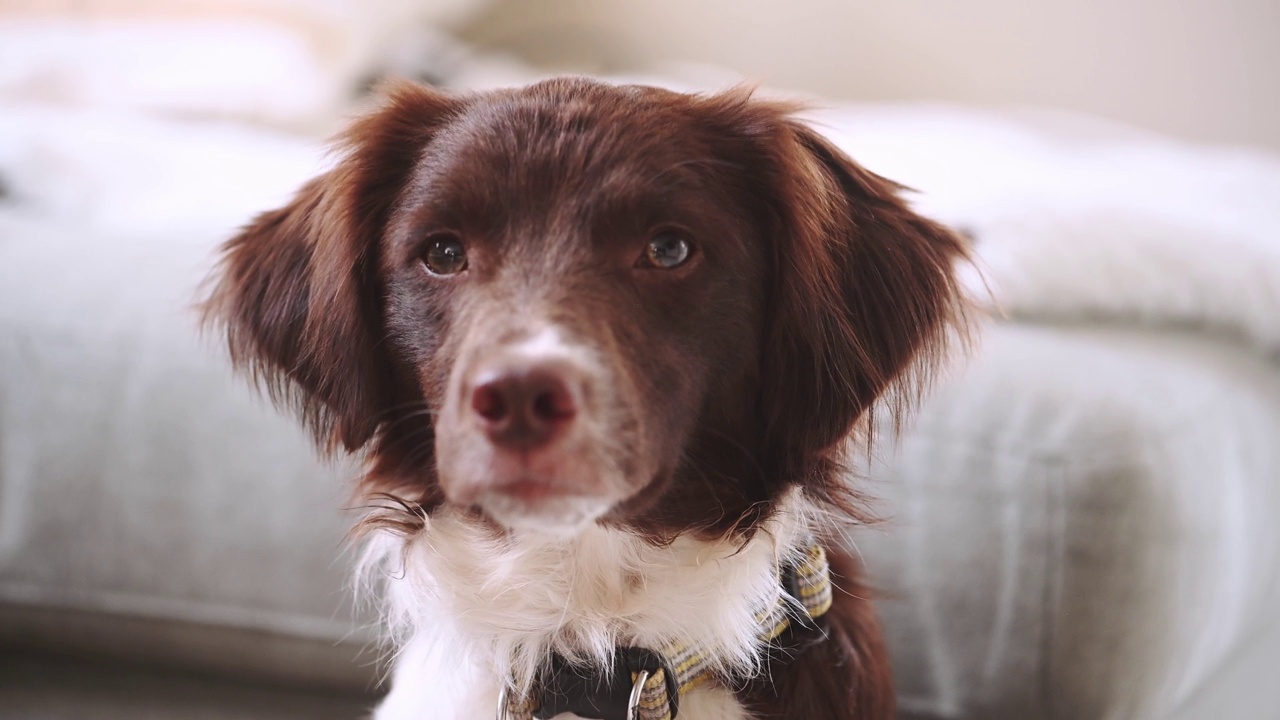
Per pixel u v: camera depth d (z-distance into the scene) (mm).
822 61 1927
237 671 740
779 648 609
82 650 748
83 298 736
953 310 649
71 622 736
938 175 978
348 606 713
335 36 1577
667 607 605
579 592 608
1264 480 706
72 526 722
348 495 693
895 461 671
